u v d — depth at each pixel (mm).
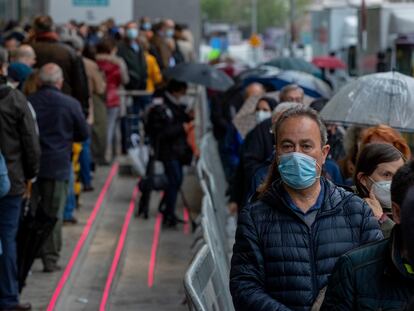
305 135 7285
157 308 14125
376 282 5961
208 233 9414
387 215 8531
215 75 21969
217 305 8664
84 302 13828
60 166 14469
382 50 28891
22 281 12633
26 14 36969
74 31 26719
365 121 11938
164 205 21328
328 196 7355
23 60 15555
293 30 46844
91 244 17500
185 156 19734
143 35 27328
